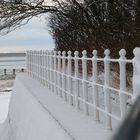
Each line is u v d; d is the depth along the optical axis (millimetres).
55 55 13891
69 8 20094
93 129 7008
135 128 974
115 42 12953
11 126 17688
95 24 17438
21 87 18047
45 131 8297
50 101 11406
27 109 12820
